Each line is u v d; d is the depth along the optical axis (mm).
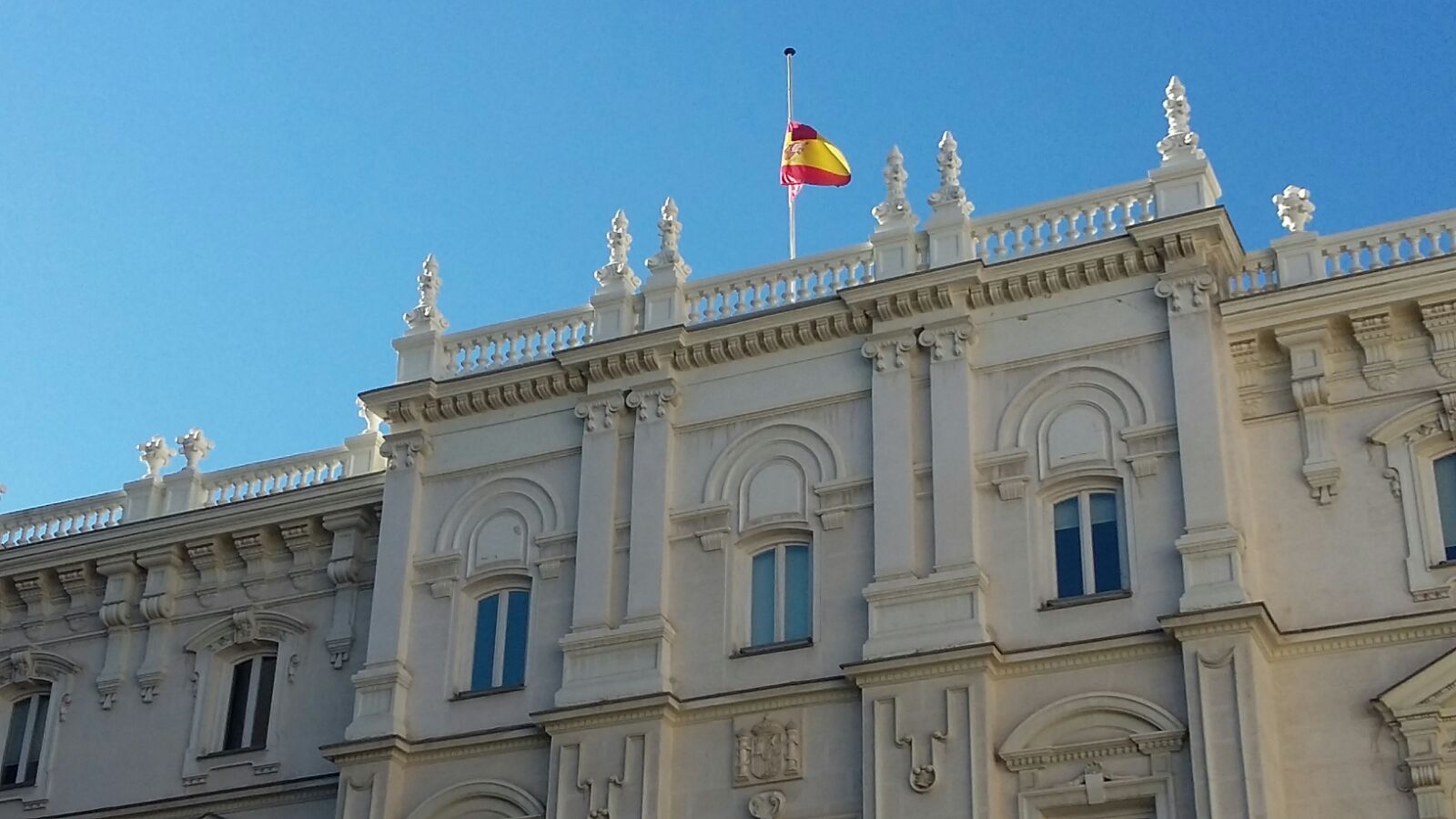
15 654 48812
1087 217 41000
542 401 44188
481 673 42250
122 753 46469
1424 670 35188
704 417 42375
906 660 37312
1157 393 38750
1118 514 38344
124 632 48000
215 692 46438
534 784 40031
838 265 42875
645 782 38625
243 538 47125
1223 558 36469
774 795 37875
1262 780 34438
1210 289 39031
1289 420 38812
